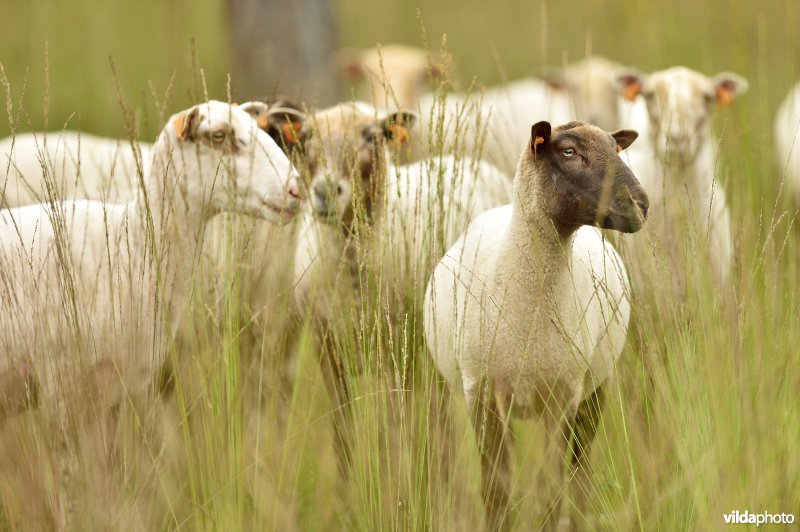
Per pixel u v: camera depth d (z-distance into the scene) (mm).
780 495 8453
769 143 13016
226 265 9406
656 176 12711
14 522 8461
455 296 9055
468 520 8641
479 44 28703
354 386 9367
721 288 9625
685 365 8789
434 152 10742
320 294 10570
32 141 13469
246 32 21344
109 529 8344
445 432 9078
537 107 20000
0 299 9406
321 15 21578
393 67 21375
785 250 11477
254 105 10234
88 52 23797
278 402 9984
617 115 19766
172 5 21391
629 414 9133
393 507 8594
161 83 20016
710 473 8227
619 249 10516
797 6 16828
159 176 9812
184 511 8852
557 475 9211
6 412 9172
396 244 10789
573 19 21719
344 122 11289
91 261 9773
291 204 9617
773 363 8727
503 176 12367
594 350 9297
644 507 8711
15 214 10055
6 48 23656
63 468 8492
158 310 9711
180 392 8711
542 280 9133
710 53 15461
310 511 9305
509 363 9414
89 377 9055
